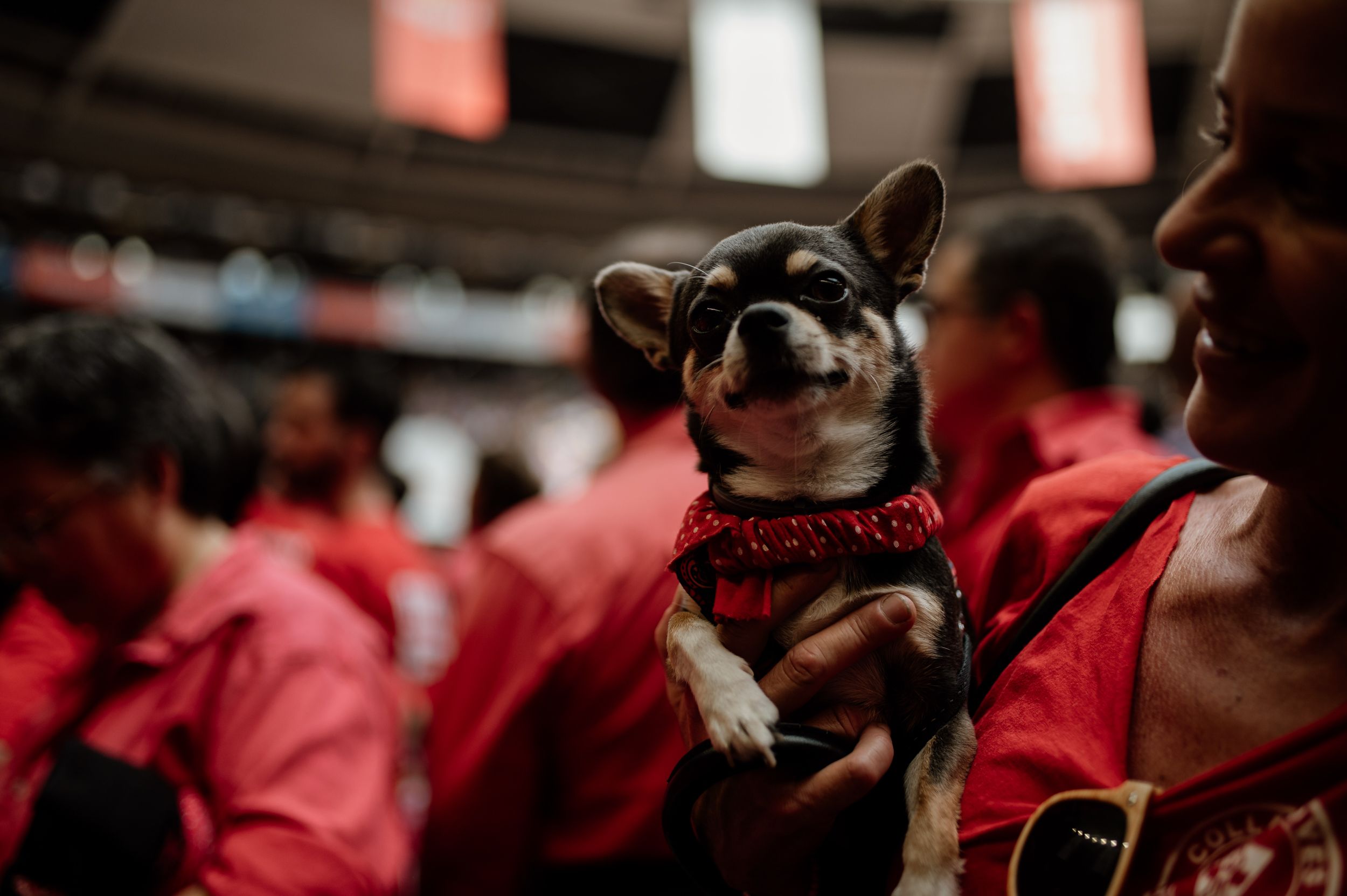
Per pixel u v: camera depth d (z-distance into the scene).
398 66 10.77
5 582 3.10
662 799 2.33
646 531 2.45
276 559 2.55
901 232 1.92
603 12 16.20
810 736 1.40
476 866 2.42
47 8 12.78
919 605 1.49
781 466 1.63
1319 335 1.02
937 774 1.39
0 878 1.97
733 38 11.96
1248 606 1.25
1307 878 0.99
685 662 1.50
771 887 1.48
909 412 1.70
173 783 2.13
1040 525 1.63
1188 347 3.02
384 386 4.95
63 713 2.29
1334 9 0.97
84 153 13.64
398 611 4.34
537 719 2.38
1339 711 1.05
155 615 2.37
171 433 2.36
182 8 13.59
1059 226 3.04
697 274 1.97
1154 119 16.55
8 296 12.23
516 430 9.59
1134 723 1.26
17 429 2.16
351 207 15.90
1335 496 1.13
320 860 1.98
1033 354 3.00
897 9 17.19
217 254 15.10
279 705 2.16
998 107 17.66
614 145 17.12
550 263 17.44
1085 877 1.12
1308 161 1.03
